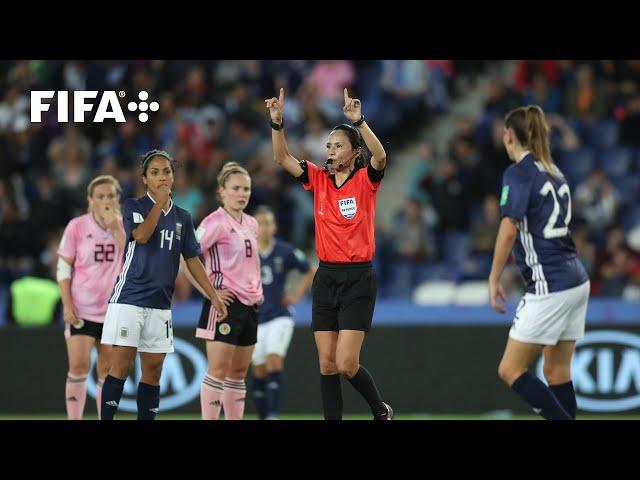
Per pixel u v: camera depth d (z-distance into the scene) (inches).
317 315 960.9
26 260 2081.7
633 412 1473.9
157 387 1018.1
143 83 2342.5
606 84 2340.1
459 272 2031.3
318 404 1494.8
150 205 1002.1
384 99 2411.4
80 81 2349.9
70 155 2233.0
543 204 905.5
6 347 1502.2
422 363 1497.3
